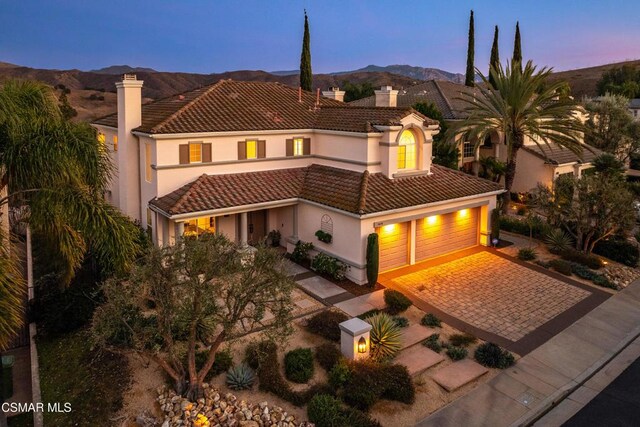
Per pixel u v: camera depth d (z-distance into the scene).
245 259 12.63
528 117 29.17
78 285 18.81
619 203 23.70
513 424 12.70
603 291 21.48
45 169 12.67
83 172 13.39
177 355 13.32
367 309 18.72
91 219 13.14
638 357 16.34
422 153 25.25
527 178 37.44
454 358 15.54
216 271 11.90
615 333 17.81
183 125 22.89
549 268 23.73
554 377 14.91
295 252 23.72
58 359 16.19
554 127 29.45
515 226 29.55
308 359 14.35
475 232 26.94
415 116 24.55
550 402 13.66
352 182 23.34
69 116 50.03
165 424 12.05
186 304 11.81
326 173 25.33
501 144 39.28
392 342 15.23
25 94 13.87
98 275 19.64
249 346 15.01
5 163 12.59
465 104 39.53
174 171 22.67
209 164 23.58
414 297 20.12
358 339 14.46
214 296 12.09
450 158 32.69
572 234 25.80
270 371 13.77
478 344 16.53
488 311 19.12
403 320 17.64
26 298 19.75
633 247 25.09
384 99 31.50
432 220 24.48
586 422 12.95
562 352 16.38
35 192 12.96
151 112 26.64
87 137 13.50
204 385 13.46
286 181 24.98
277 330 13.84
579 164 37.75
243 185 23.64
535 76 28.66
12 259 12.53
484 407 13.37
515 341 16.97
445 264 24.06
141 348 12.27
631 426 12.78
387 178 24.03
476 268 23.62
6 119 12.46
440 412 13.11
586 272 22.92
